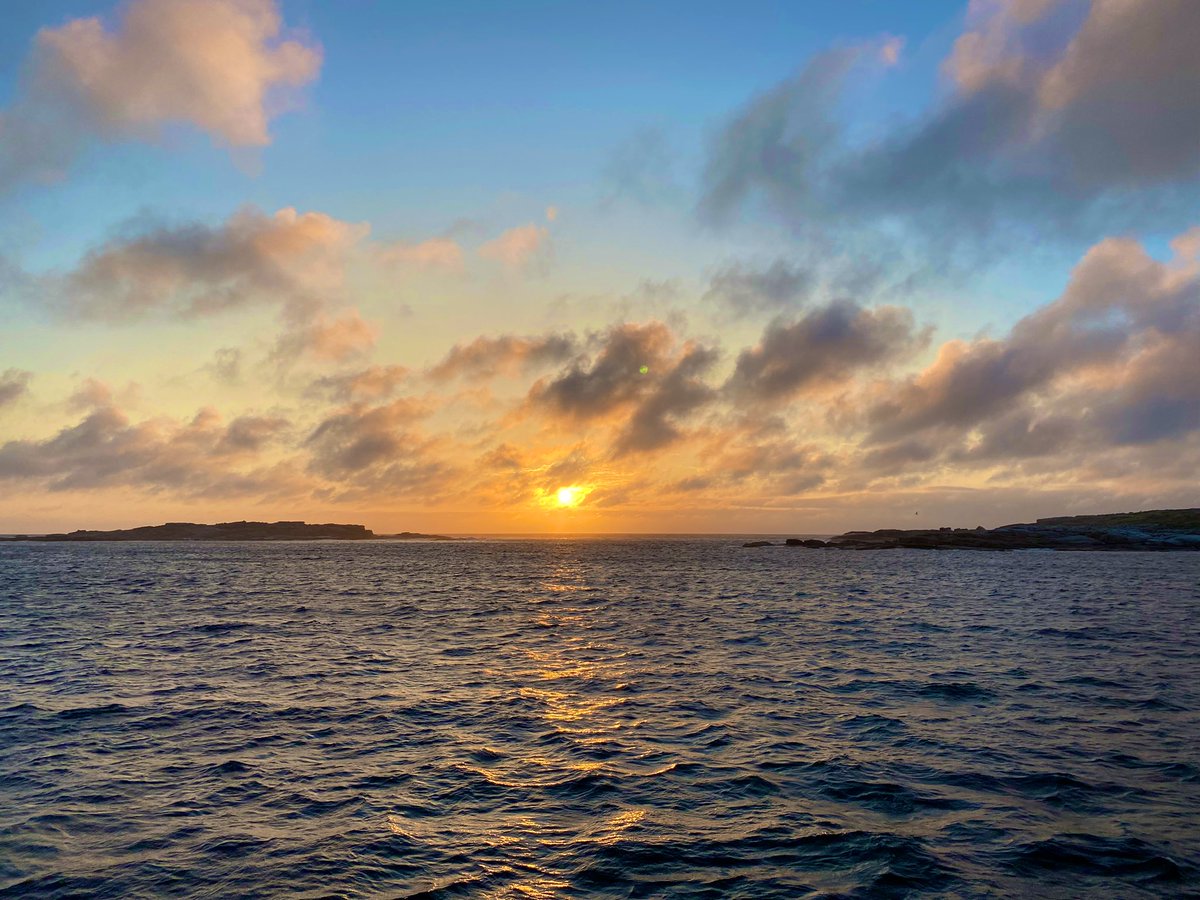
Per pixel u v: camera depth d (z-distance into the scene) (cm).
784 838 1336
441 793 1581
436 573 10994
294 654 3419
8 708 2327
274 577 9844
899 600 6100
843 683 2697
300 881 1173
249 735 2030
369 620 4853
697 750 1881
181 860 1253
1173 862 1226
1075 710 2264
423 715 2252
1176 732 2011
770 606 5712
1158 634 3978
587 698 2480
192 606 5803
